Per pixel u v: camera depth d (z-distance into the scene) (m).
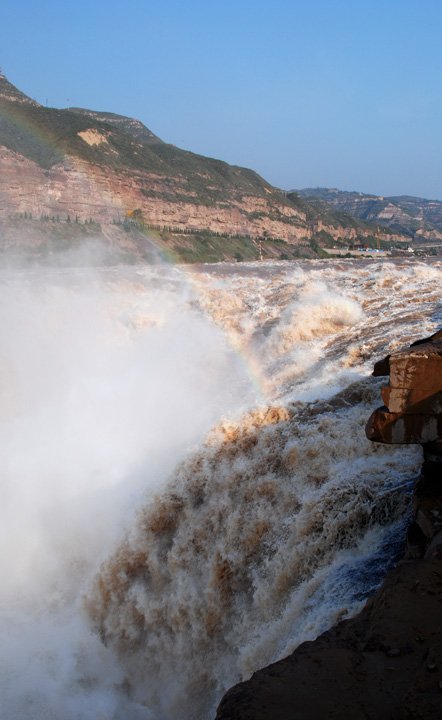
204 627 11.97
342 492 10.66
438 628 6.16
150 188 187.38
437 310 19.98
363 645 6.25
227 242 181.25
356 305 20.77
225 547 12.27
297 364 17.00
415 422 8.01
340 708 5.38
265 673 5.96
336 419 12.84
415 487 8.74
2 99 186.38
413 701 5.22
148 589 13.33
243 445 13.70
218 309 24.83
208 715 11.19
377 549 9.40
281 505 11.86
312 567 10.30
